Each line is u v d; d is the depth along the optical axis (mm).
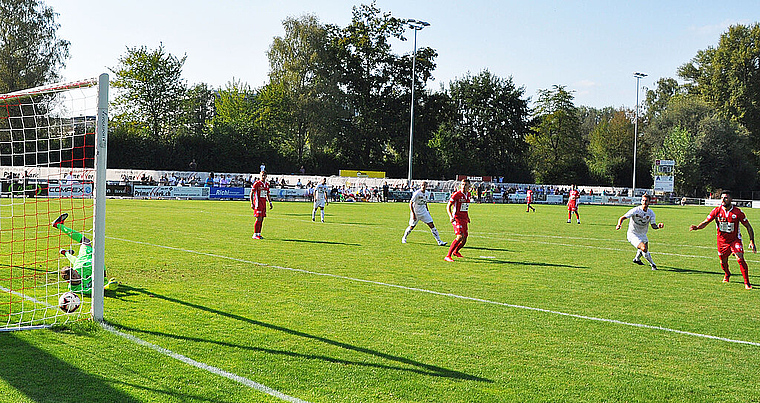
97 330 6363
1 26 51188
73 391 4660
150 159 55031
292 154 63156
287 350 5863
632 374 5402
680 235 20703
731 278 11125
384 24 64500
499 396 4785
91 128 8961
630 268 12156
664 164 66312
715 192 68625
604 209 43281
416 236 17891
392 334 6551
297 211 29766
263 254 12891
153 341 6035
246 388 4805
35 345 5820
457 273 10961
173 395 4625
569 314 7758
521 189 58625
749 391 5035
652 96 90625
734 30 75000
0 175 31812
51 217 21188
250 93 67875
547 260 13102
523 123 77250
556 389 4973
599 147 85250
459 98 77000
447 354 5867
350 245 15055
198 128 61531
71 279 7984
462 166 70750
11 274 9664
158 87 58531
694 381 5254
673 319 7621
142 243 14227
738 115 73312
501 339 6457
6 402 4406
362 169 65812
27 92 7578
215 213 26234
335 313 7492
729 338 6742
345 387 4898
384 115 65188
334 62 63844
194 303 7840
